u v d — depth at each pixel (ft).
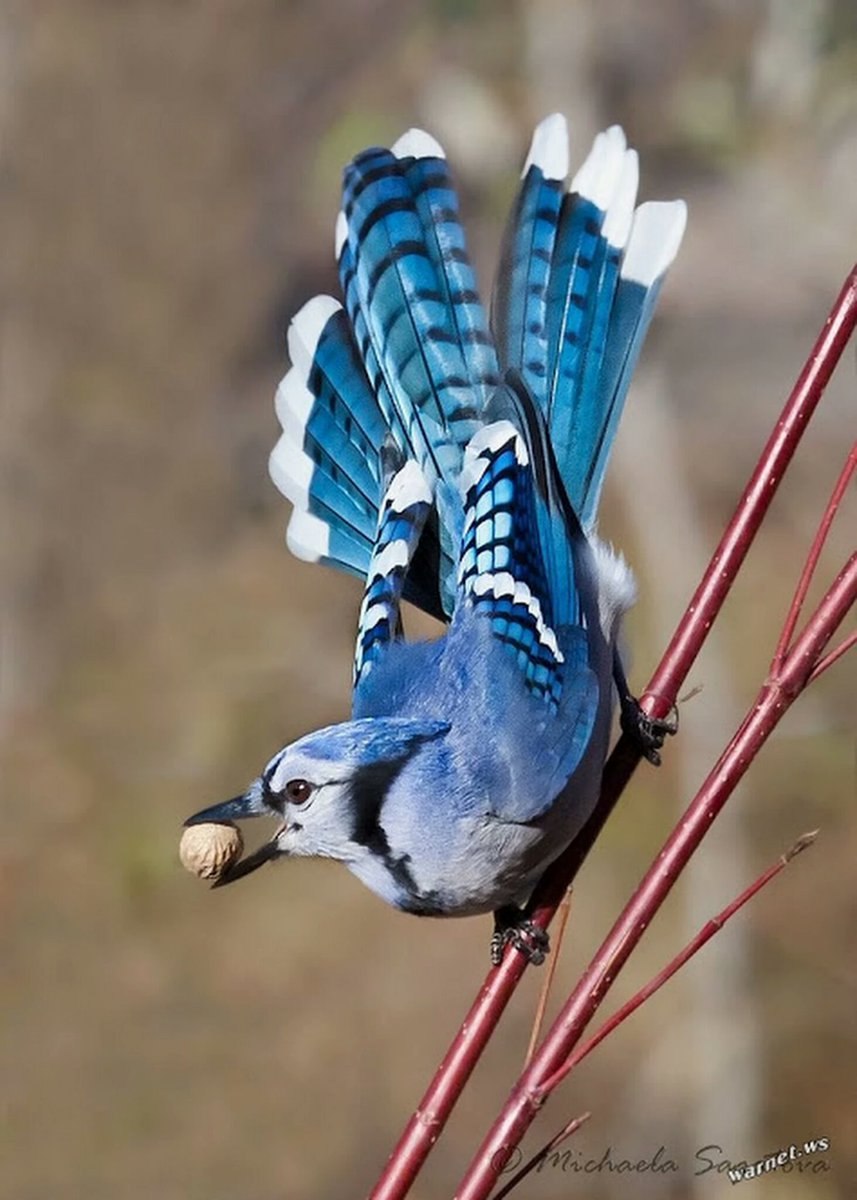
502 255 23.56
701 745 42.32
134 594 57.06
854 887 42.37
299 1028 46.98
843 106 38.52
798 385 20.01
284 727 52.19
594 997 17.75
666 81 43.50
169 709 53.42
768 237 53.98
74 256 57.72
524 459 21.39
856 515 52.39
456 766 20.36
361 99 54.34
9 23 56.90
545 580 21.25
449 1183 43.57
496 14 43.65
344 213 24.07
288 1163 45.03
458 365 23.31
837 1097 39.91
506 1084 44.78
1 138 57.11
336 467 24.09
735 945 41.34
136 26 57.11
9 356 57.57
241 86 57.88
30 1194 44.93
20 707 54.54
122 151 57.72
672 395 56.75
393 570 21.86
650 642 45.03
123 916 49.21
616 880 45.03
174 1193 44.93
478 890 20.52
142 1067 46.85
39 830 50.75
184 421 58.90
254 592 56.39
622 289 23.35
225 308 59.21
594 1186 41.01
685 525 46.55
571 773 20.56
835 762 43.04
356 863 20.51
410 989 47.44
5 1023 47.50
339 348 24.32
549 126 23.84
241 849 20.16
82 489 57.82
